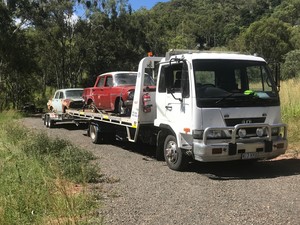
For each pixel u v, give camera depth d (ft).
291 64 113.91
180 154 30.53
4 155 33.45
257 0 438.40
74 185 26.45
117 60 153.79
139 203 22.35
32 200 20.68
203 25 380.99
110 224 18.84
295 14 365.40
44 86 155.53
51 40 137.90
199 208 21.26
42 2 128.36
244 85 30.14
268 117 29.63
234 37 350.23
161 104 32.81
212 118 28.25
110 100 43.29
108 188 25.89
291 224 18.43
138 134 36.68
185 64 29.22
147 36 172.14
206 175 29.55
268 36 229.86
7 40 114.93
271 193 24.00
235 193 24.22
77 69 147.74
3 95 125.80
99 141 46.75
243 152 28.43
